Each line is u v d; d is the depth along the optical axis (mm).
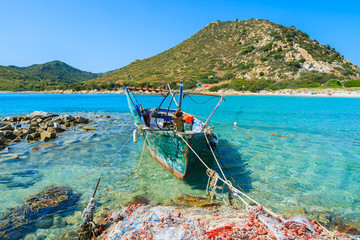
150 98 62812
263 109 30750
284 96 56156
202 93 9594
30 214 5871
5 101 54781
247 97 56094
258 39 126375
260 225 4582
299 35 112938
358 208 6109
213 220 4906
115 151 11539
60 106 39500
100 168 9188
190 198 6633
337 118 22344
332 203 6375
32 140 13617
